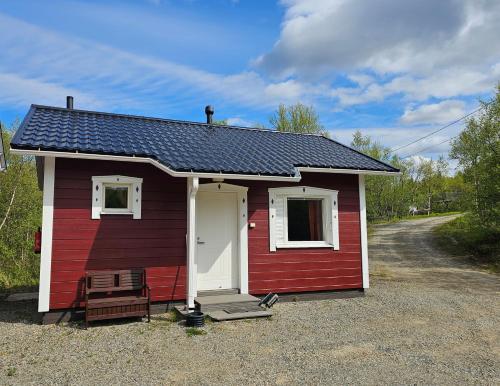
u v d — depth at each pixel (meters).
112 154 7.33
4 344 6.00
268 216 9.38
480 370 5.01
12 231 15.03
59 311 7.33
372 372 4.92
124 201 8.09
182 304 8.27
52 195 7.40
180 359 5.34
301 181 9.73
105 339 6.21
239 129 12.09
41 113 9.36
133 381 4.61
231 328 6.88
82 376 4.75
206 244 8.91
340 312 8.18
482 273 14.27
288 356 5.48
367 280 10.11
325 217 9.99
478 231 20.23
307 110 29.30
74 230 7.52
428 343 6.11
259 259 9.18
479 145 20.20
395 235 28.20
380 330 6.83
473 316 7.85
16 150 6.69
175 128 10.62
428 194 52.44
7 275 13.86
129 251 7.90
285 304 8.99
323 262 9.76
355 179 10.31
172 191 8.40
